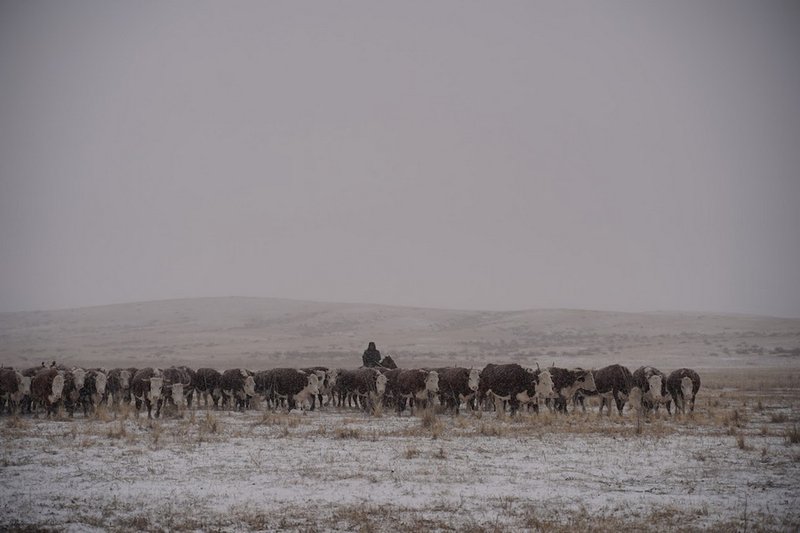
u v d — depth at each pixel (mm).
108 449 20000
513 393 28328
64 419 28156
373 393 32281
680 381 28688
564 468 17188
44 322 167250
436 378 29719
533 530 12125
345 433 22547
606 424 25516
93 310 184125
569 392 30109
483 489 15078
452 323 154625
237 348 118938
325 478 16125
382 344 122062
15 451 19688
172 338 137625
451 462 17938
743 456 18688
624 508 13586
